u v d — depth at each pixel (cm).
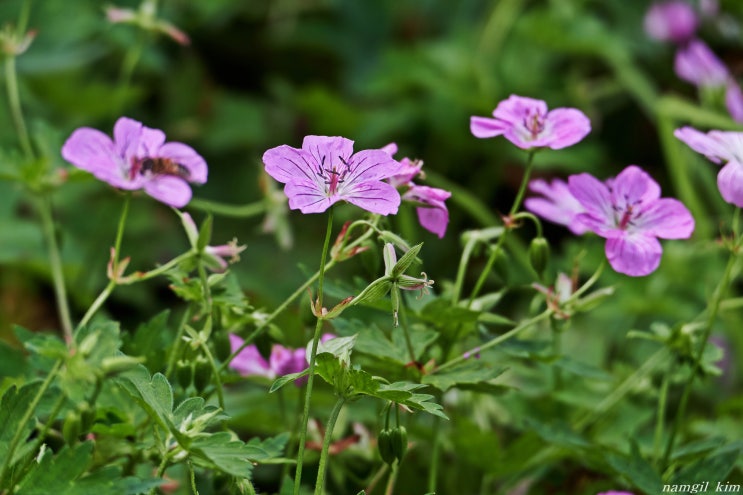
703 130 101
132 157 64
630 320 86
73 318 85
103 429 66
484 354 75
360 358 70
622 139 116
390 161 63
